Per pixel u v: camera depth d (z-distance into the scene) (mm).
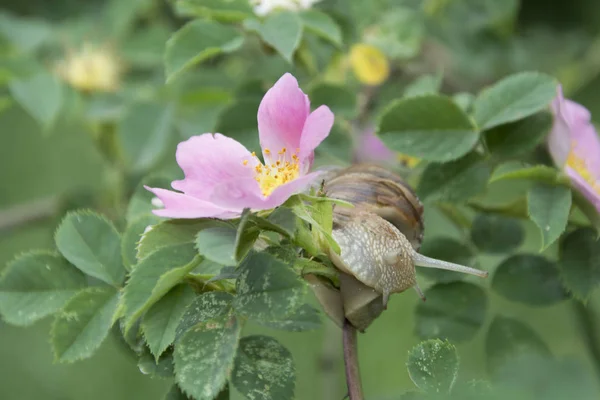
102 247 1104
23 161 1742
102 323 1087
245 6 1166
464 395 1062
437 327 1137
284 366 1077
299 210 1070
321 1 1237
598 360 1183
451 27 1312
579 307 1186
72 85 1284
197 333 1063
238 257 1065
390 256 1086
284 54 1151
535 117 1138
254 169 1091
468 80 1317
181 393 1080
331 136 1187
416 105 1133
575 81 1345
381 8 1267
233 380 1073
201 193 1084
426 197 1137
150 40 1291
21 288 1096
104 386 1555
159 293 1070
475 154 1140
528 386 1041
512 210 1151
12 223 1314
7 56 1252
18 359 1593
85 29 1316
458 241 1149
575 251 1131
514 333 1135
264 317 1061
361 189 1098
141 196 1139
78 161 1721
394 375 1410
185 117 1265
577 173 1133
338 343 1279
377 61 1246
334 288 1087
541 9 1414
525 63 1330
